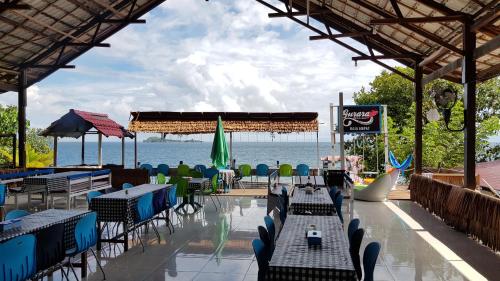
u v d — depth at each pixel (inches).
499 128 768.9
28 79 573.9
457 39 339.9
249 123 558.9
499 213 226.2
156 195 275.7
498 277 194.7
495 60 356.8
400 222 319.9
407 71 899.4
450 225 305.7
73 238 190.1
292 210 229.8
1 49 495.8
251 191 494.0
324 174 390.6
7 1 350.9
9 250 130.0
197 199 433.7
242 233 283.1
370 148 868.0
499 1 247.1
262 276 134.6
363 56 450.6
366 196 421.4
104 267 209.9
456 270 204.8
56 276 195.6
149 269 206.4
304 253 133.1
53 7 462.0
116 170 486.9
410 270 205.0
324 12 441.4
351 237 160.2
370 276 128.2
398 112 910.4
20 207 393.1
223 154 491.8
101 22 520.7
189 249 242.8
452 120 759.7
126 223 237.1
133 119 573.9
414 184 415.2
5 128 887.7
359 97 962.1
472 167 282.8
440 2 287.1
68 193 370.9
